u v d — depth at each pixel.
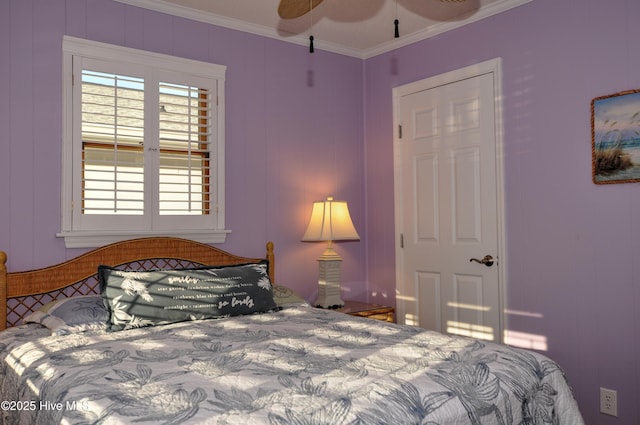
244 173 3.56
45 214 2.83
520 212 3.19
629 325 2.69
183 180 3.29
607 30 2.80
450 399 1.54
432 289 3.73
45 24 2.85
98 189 2.94
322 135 4.00
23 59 2.78
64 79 2.89
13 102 2.75
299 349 1.98
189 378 1.63
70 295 2.89
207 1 3.21
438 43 3.70
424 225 3.79
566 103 2.98
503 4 3.27
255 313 2.76
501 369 1.78
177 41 3.30
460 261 3.54
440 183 3.69
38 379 1.73
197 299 2.59
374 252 4.18
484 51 3.40
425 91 3.79
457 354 1.89
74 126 2.91
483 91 3.41
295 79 3.86
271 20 3.54
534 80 3.13
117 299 2.43
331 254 3.74
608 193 2.79
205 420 1.30
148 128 3.14
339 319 2.61
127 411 1.37
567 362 2.94
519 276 3.19
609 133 2.77
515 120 3.23
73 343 2.12
